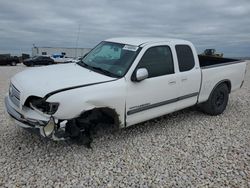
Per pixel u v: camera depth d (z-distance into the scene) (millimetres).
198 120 6344
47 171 3912
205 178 3893
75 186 3604
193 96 5953
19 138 4910
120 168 4066
